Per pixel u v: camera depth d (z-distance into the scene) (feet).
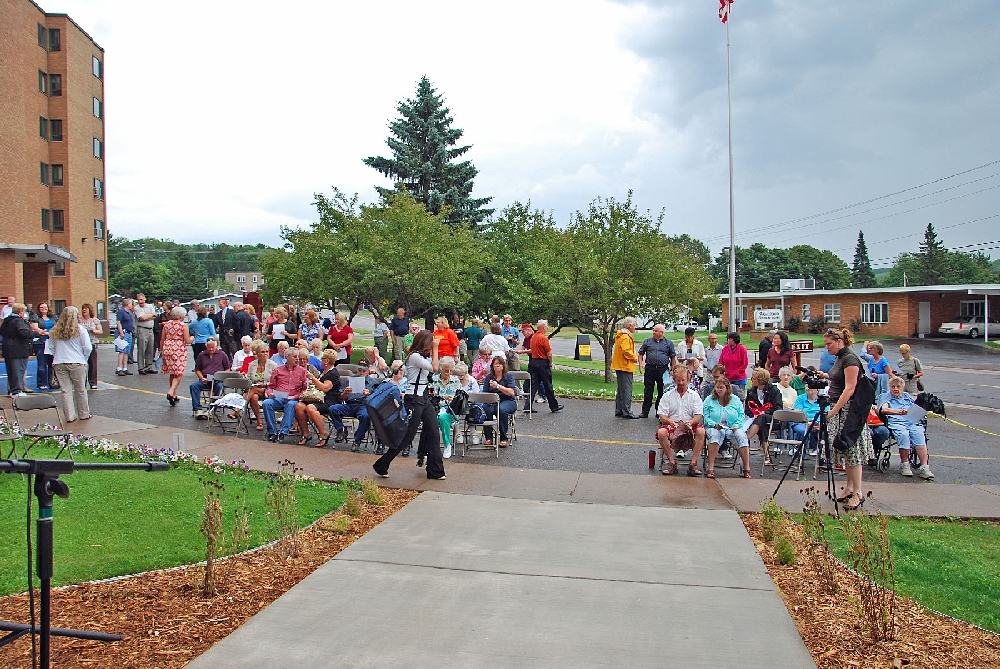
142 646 14.67
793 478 32.07
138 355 61.62
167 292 346.74
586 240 70.38
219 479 28.25
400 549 21.11
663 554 21.12
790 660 14.67
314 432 39.42
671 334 190.29
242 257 513.86
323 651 14.64
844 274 384.47
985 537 24.06
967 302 173.47
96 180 164.45
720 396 32.53
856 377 26.71
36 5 141.49
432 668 14.02
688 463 34.73
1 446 30.37
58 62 146.82
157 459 31.01
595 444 39.32
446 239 84.23
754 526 24.52
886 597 17.54
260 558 20.03
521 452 36.91
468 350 67.77
